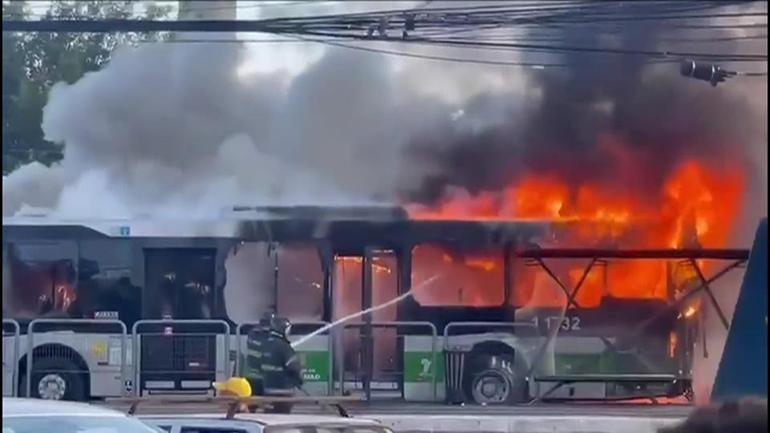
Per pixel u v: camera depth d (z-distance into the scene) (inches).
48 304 2014.0
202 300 2031.3
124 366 1979.6
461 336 2015.3
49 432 821.9
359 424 890.7
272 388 1744.6
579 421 1588.3
